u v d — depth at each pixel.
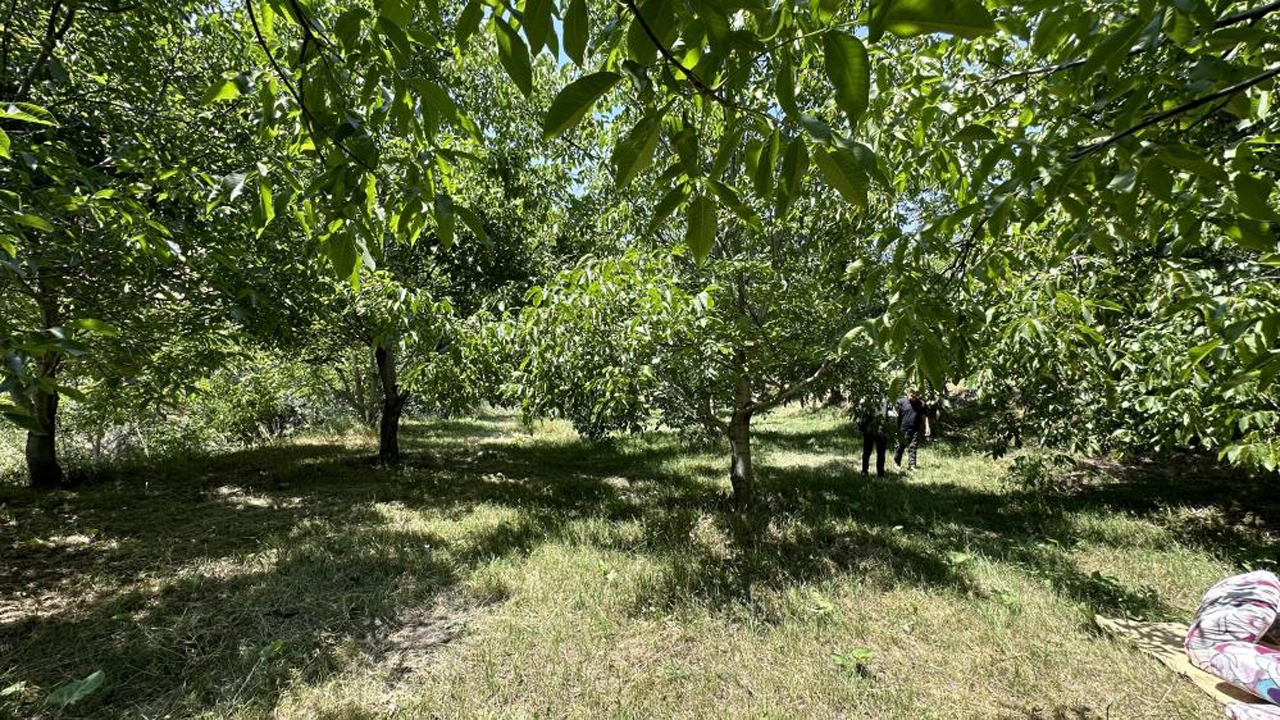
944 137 2.46
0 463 8.57
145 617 3.56
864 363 4.84
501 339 4.68
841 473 8.59
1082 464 8.45
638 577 4.19
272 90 1.59
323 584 4.07
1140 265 3.60
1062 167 1.35
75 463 8.39
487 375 5.60
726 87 0.93
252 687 2.85
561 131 0.82
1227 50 1.38
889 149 2.98
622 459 10.11
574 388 4.78
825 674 3.03
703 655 3.22
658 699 2.81
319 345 8.80
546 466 9.36
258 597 3.82
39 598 3.83
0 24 3.57
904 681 2.99
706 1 0.75
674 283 4.52
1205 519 5.95
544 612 3.67
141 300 4.51
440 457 10.02
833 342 4.98
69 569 4.37
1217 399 3.44
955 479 8.12
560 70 5.73
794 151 0.84
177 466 8.77
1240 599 3.02
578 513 6.11
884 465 9.00
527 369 4.92
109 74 4.62
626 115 5.18
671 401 5.57
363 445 11.45
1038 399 5.23
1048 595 3.98
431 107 1.34
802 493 7.08
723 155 0.92
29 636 3.31
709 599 3.85
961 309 2.17
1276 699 2.60
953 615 3.69
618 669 3.07
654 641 3.35
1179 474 7.84
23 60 3.74
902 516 6.09
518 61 0.87
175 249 3.09
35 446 7.20
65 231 3.20
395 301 5.61
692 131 0.91
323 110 1.41
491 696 2.83
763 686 2.93
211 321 5.75
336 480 7.82
